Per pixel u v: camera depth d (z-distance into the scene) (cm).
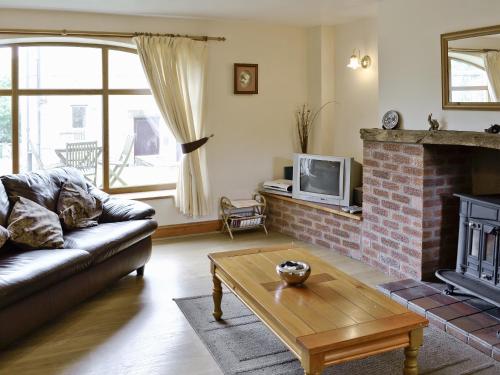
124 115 553
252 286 286
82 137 538
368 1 450
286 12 502
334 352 224
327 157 509
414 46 405
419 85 404
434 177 398
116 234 390
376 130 432
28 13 473
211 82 555
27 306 298
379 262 447
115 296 387
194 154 546
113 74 542
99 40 506
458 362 288
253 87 575
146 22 518
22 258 326
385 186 433
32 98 512
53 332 326
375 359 291
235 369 280
